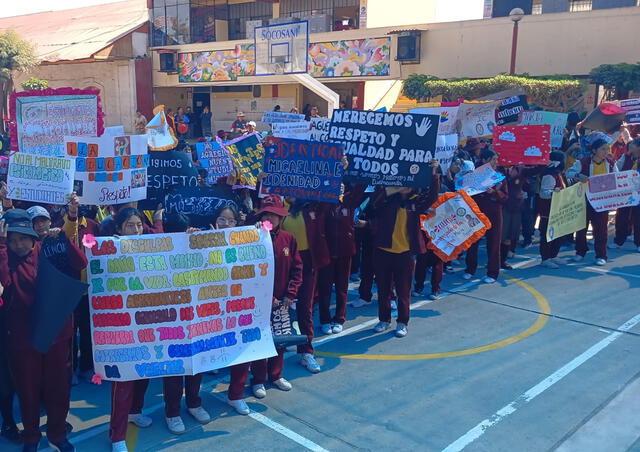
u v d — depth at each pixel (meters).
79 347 5.77
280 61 23.66
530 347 6.25
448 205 7.37
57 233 4.34
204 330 4.55
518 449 4.38
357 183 6.34
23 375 4.07
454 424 4.73
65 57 27.75
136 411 4.71
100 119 6.50
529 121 10.45
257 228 4.77
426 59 21.02
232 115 29.19
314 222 5.87
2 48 26.00
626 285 8.32
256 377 5.18
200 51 26.97
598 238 9.32
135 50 28.64
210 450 4.38
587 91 17.83
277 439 4.54
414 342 6.42
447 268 9.23
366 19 24.25
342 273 6.66
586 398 5.14
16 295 4.02
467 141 10.23
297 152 5.91
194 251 4.50
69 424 4.60
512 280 8.65
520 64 19.36
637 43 17.39
